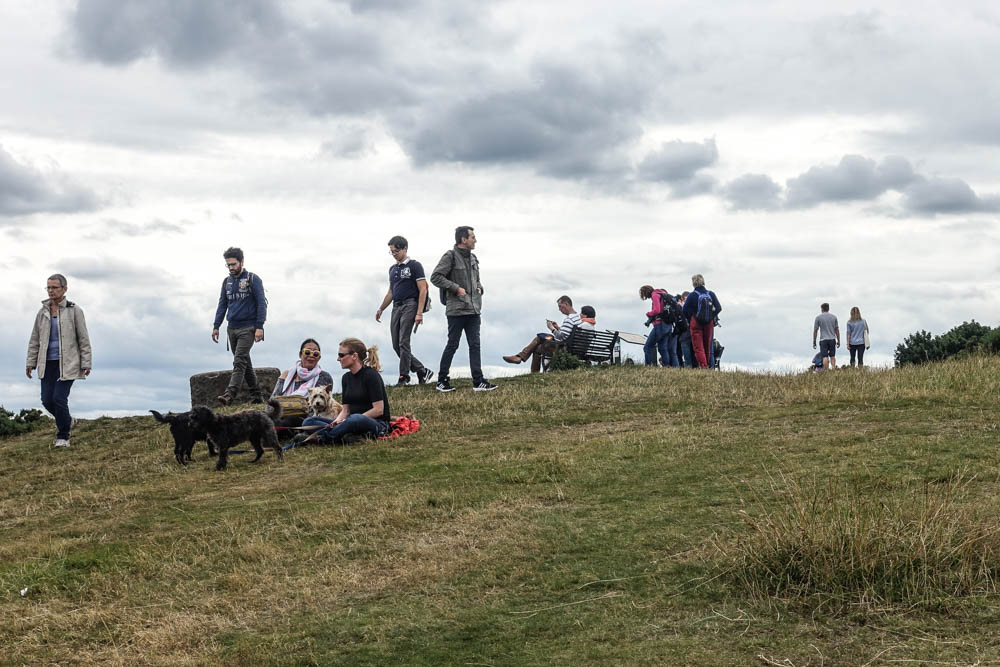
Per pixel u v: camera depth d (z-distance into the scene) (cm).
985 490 716
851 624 491
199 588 632
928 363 1602
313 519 775
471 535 709
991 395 1202
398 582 614
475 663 478
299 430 1181
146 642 533
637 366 1864
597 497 798
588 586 580
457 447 1101
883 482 753
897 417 1080
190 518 833
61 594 636
